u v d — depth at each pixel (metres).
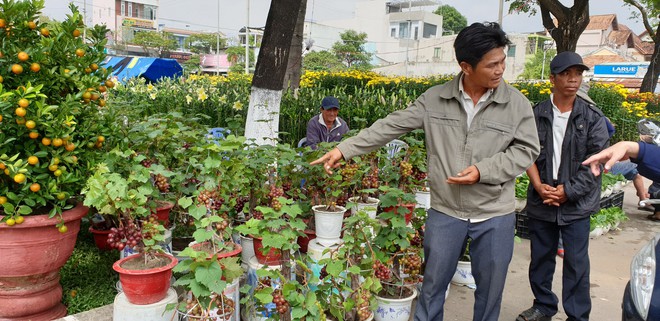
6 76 2.91
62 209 3.05
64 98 3.12
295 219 3.30
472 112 2.78
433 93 2.90
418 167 4.60
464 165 2.76
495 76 2.59
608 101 11.89
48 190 2.88
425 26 64.88
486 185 2.72
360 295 3.03
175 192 4.17
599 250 5.73
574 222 3.39
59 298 3.18
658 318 2.13
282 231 2.88
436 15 65.94
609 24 62.69
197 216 2.86
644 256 2.41
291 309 2.82
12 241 2.78
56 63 3.08
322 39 62.59
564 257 3.50
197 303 2.77
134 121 4.72
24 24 3.00
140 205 3.00
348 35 55.72
